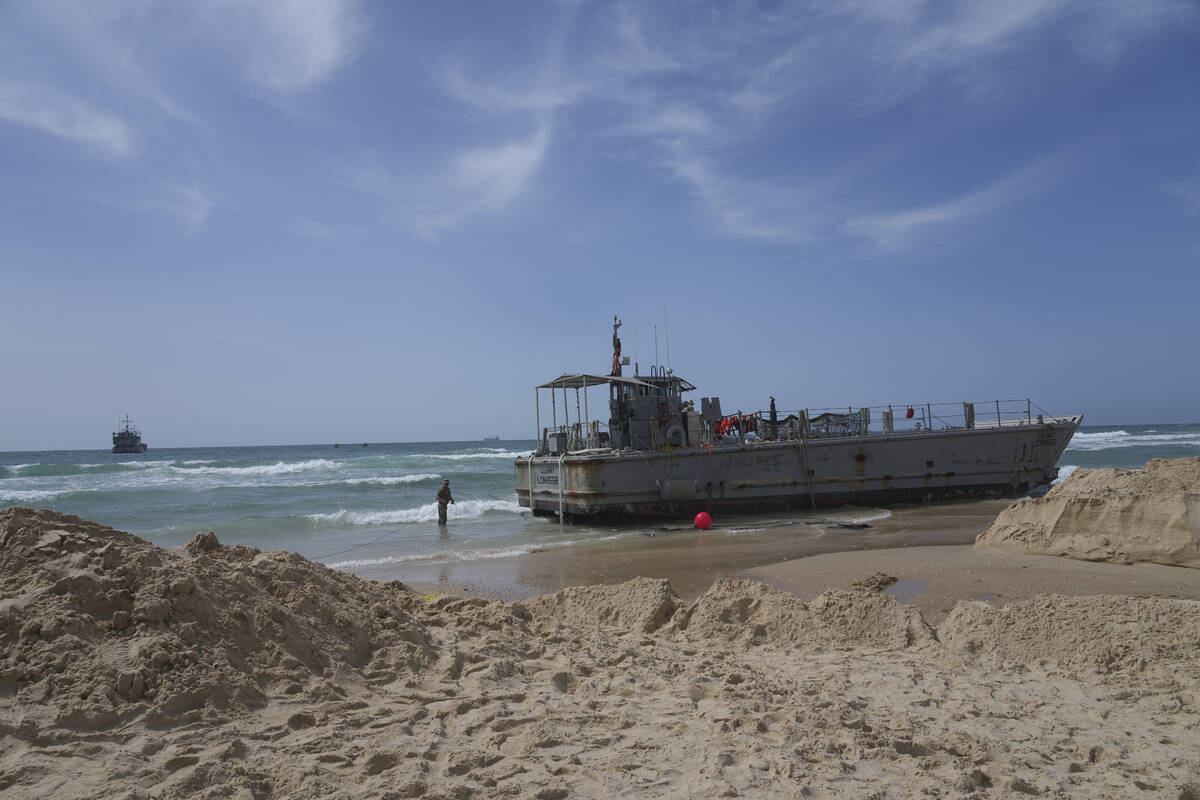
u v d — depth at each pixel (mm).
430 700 4918
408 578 11469
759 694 5078
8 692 3971
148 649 4383
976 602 7504
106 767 3500
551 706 4828
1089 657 5785
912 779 3758
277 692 4656
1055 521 11391
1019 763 4000
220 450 151125
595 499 19125
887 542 13820
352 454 95875
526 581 10984
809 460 20844
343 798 3420
